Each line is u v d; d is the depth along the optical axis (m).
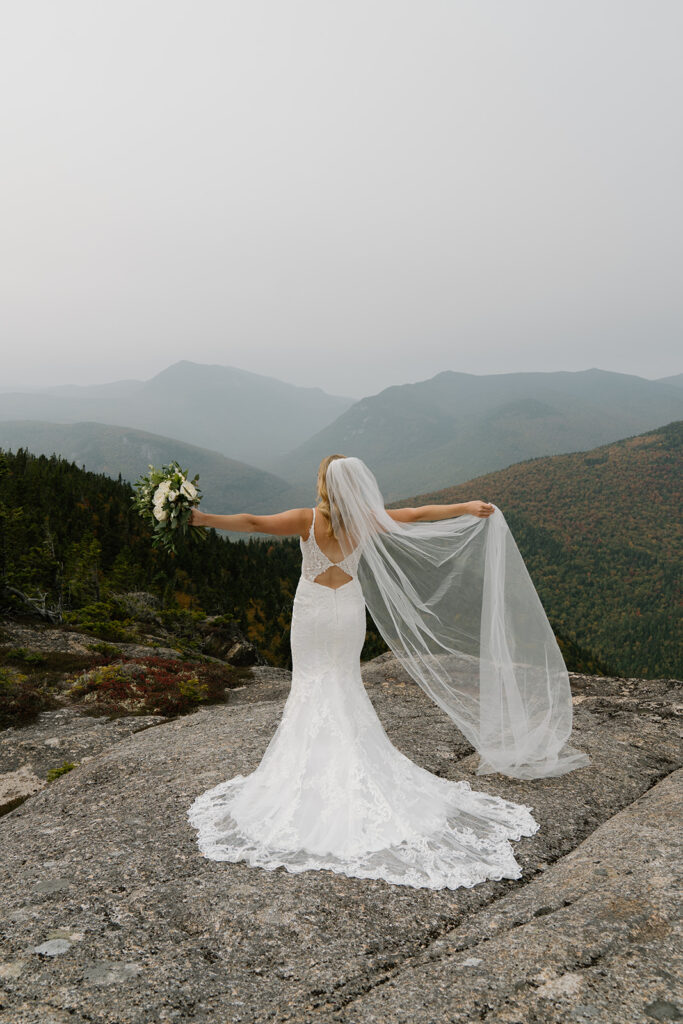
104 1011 2.58
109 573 40.59
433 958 2.91
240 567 51.62
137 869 3.88
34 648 19.30
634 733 6.26
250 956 2.97
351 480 4.44
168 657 21.41
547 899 3.31
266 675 21.23
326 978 2.79
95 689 14.81
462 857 3.87
